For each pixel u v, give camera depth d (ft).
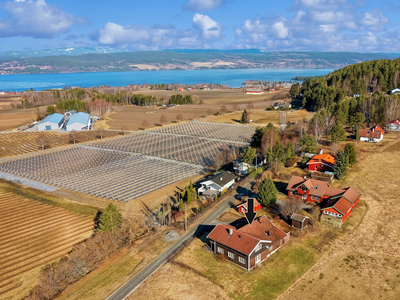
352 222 178.81
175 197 230.68
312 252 153.99
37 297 127.13
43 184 266.77
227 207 206.08
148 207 215.92
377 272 136.87
